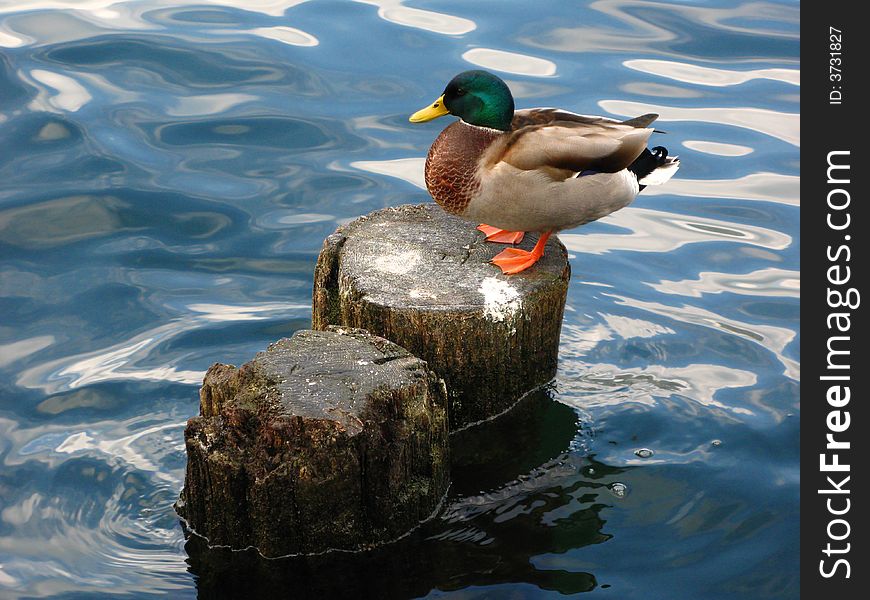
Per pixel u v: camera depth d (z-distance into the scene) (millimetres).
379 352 6363
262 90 11680
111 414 7547
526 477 6977
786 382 7969
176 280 9055
